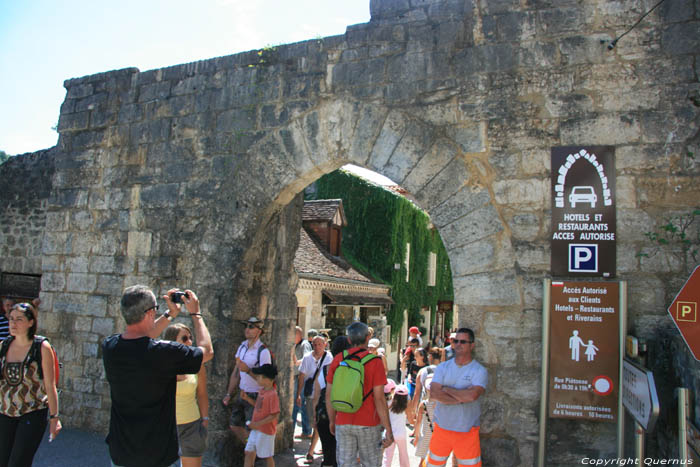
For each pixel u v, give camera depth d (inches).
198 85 296.2
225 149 284.2
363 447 185.6
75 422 303.7
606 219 209.8
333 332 688.4
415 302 939.3
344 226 891.4
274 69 276.7
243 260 273.3
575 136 217.3
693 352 153.0
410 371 391.5
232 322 269.9
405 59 247.6
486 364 215.3
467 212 227.6
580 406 199.8
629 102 212.5
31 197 433.1
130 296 138.9
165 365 134.5
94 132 324.2
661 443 190.5
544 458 201.9
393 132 245.3
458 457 195.2
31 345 194.1
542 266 214.5
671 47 209.9
